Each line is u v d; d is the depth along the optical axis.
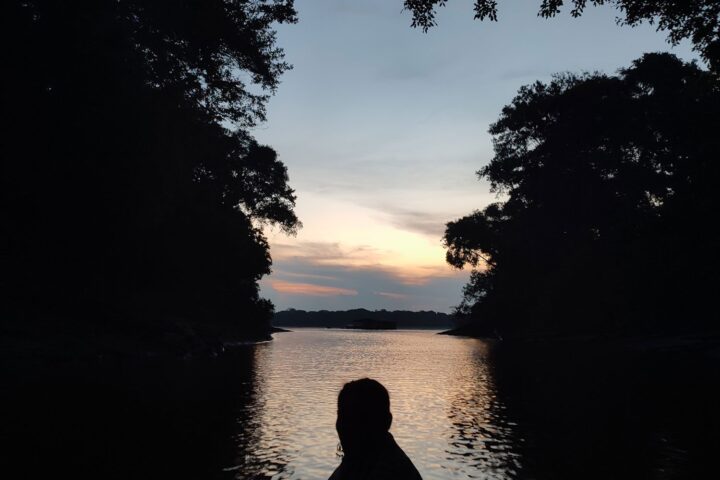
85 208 25.00
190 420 11.00
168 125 27.50
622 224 43.81
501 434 10.23
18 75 22.02
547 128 59.56
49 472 7.27
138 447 8.70
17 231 25.55
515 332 68.19
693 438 9.76
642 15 17.05
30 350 21.56
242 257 51.19
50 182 23.78
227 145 42.00
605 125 51.75
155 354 27.64
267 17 32.44
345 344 52.84
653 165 49.31
